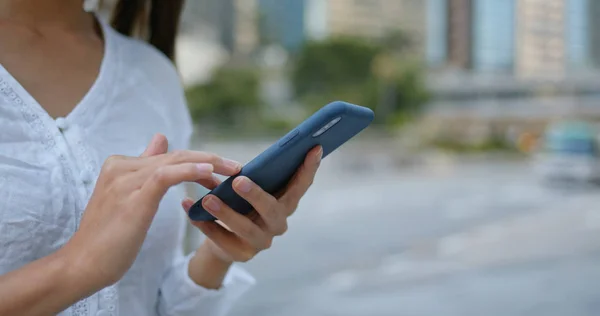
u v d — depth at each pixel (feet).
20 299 2.28
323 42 140.05
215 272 3.49
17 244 2.68
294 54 151.02
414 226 28.89
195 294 3.47
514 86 104.22
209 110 136.26
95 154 3.03
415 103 120.78
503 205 35.17
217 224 3.12
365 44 139.13
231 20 154.71
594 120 96.58
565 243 23.54
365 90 124.77
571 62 92.27
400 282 18.33
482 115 105.29
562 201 35.68
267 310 15.70
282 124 130.72
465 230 27.50
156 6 4.34
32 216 2.71
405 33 148.97
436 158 79.15
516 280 18.26
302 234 26.84
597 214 30.17
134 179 2.43
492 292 17.01
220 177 2.86
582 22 58.44
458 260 21.25
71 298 2.35
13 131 2.78
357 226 29.12
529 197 38.19
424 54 142.41
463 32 104.68
